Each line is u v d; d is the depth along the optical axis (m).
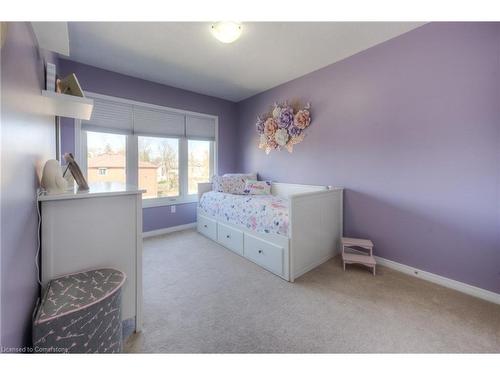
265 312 1.50
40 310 0.86
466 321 1.40
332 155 2.59
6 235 0.65
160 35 2.00
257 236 2.25
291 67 2.64
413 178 1.97
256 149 3.68
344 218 2.52
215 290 1.77
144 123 3.05
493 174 1.59
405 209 2.04
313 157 2.80
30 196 0.93
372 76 2.20
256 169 3.70
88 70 2.59
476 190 1.66
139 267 1.31
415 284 1.86
